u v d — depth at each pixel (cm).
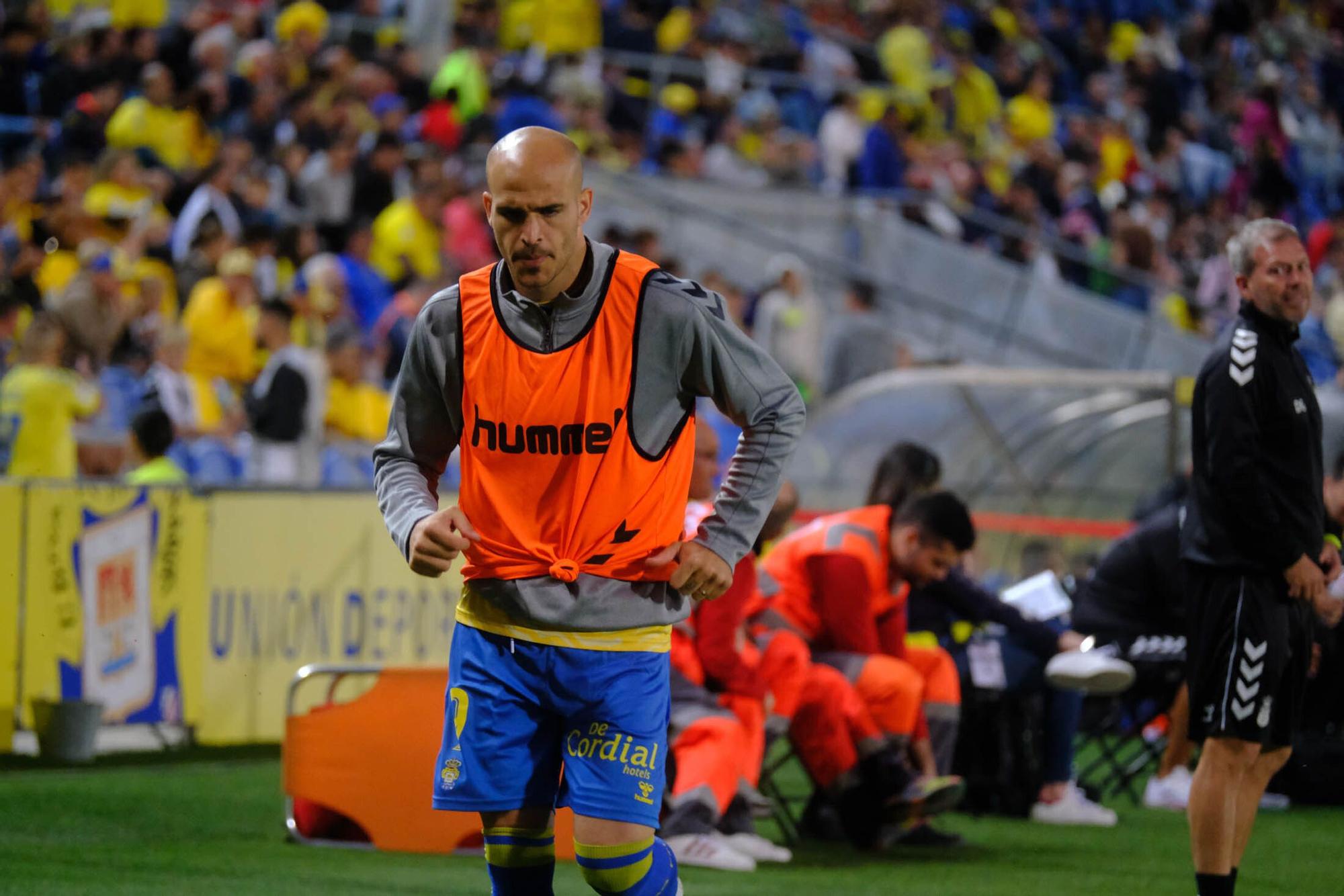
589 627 1203
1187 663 1708
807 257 6178
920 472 2398
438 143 5712
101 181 4581
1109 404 4066
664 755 1231
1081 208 7262
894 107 6806
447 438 1277
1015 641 2652
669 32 7181
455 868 2019
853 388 5128
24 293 3962
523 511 1209
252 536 3067
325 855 2084
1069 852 2298
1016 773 2639
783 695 2211
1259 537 1639
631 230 5972
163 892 1812
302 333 4353
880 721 2275
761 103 6938
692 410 1236
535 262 1153
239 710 3067
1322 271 7675
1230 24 9888
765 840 2150
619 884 1211
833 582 2255
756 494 1226
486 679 1222
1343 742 2858
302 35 5831
